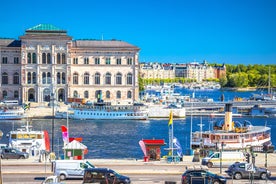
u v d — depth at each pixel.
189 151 128.38
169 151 130.25
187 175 78.94
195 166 96.06
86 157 137.00
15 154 108.94
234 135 148.38
